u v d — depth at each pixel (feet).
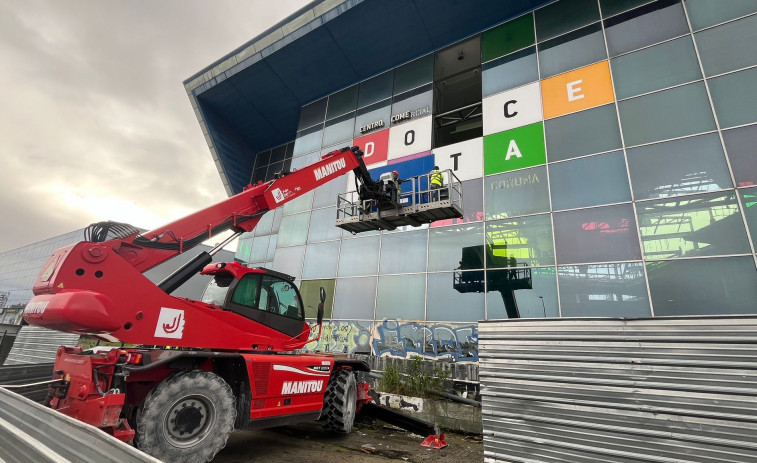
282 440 19.93
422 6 46.26
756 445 8.56
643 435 9.86
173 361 14.60
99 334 13.28
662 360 10.22
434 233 40.91
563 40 40.42
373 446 19.80
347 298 44.83
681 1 34.73
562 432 10.93
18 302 144.05
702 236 27.81
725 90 30.30
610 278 30.30
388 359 32.96
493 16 45.98
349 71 56.54
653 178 30.96
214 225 18.37
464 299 36.68
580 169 34.58
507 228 36.52
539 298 32.83
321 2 50.08
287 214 55.52
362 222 26.27
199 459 13.65
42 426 7.27
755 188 26.94
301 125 62.44
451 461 17.72
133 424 13.76
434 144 46.11
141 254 15.55
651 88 33.55
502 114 41.37
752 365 9.14
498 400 12.34
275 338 19.62
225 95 63.62
